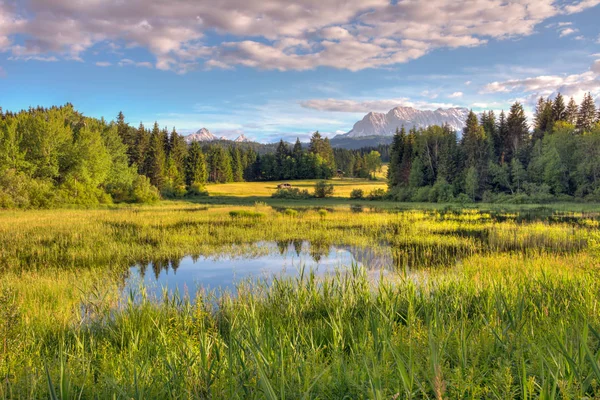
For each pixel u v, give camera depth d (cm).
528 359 323
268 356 353
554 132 6128
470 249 1783
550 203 4962
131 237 2156
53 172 5228
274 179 13025
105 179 6175
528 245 1855
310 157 13150
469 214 3578
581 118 6806
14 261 1545
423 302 643
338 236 2252
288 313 695
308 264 1532
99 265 1528
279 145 13688
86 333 706
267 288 951
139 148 8556
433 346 286
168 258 1680
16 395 337
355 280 887
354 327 580
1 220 2878
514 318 466
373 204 5766
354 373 328
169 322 648
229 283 1232
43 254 1705
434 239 2078
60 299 941
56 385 360
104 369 427
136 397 289
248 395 291
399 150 7881
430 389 287
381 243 2017
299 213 3669
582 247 1733
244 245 1989
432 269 1270
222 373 336
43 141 5247
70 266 1489
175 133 10119
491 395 275
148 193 5941
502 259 1338
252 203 6075
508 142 6844
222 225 2731
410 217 3234
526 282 733
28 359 490
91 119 7069
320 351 432
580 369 258
